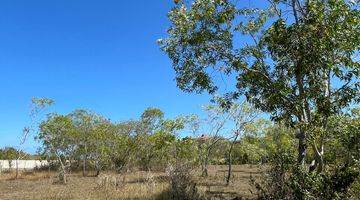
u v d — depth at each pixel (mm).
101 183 21672
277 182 12039
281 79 11406
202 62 12570
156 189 19516
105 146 37312
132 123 38250
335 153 13492
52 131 34812
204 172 29062
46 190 22766
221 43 12328
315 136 11242
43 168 42094
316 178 10938
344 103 11297
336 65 10891
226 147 39750
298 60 10914
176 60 12828
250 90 12203
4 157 45219
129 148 37094
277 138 30844
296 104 11047
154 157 36281
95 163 37750
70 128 35594
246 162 44438
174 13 12289
